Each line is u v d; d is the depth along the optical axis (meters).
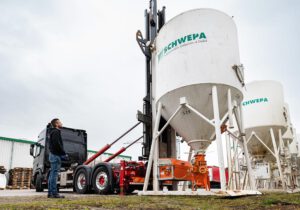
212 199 6.12
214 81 7.73
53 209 3.92
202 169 7.36
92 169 10.50
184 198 6.43
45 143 12.80
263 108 13.41
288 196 7.09
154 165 8.45
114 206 4.54
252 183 8.63
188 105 7.88
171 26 8.62
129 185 9.23
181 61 8.12
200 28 8.16
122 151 11.61
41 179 12.52
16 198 6.59
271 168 14.62
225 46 8.20
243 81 8.61
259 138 13.19
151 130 10.02
